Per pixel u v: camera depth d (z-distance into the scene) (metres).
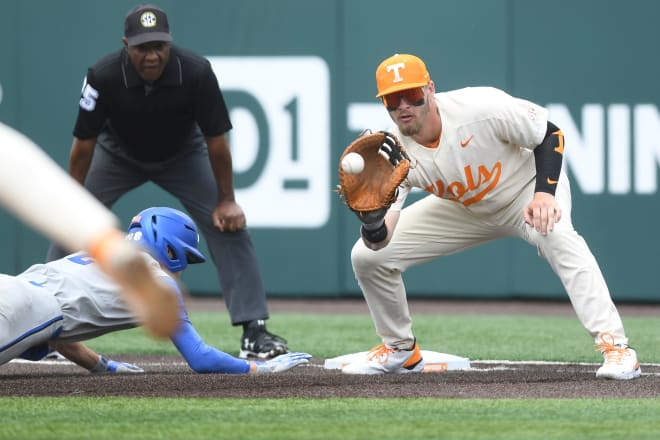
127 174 20.39
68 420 10.28
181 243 13.84
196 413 10.80
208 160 20.38
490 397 12.26
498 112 14.40
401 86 14.01
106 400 11.80
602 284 14.51
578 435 9.44
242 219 19.83
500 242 31.48
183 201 20.48
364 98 31.61
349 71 31.66
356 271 15.62
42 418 10.41
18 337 12.55
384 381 13.88
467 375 14.84
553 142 14.59
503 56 30.88
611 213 30.84
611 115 30.69
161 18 17.77
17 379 14.34
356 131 31.66
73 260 13.67
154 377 13.94
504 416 10.63
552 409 11.15
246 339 19.95
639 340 23.14
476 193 15.06
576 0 30.55
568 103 30.83
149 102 18.50
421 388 13.10
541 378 14.30
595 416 10.65
